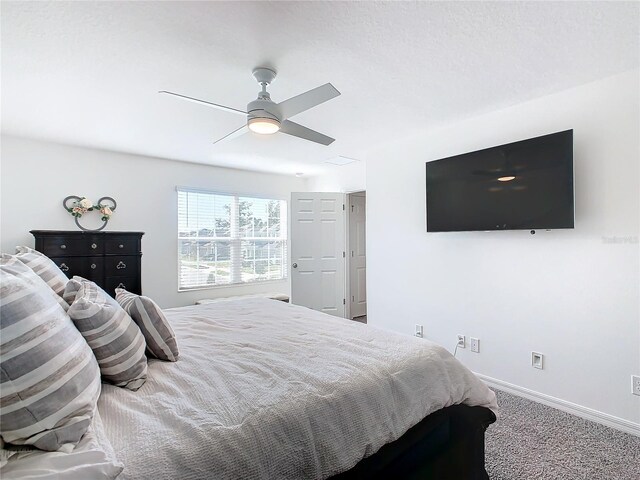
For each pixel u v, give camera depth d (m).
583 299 2.31
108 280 3.44
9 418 0.72
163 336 1.44
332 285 5.01
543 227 2.40
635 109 2.09
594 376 2.26
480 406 1.66
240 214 5.01
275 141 3.55
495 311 2.79
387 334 1.86
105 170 3.86
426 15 1.56
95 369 1.02
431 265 3.28
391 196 3.66
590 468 1.76
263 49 1.84
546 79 2.21
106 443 0.83
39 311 0.86
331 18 1.58
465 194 2.87
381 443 1.22
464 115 2.85
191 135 3.32
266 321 2.15
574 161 2.34
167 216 4.30
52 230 3.33
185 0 1.45
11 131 3.17
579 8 1.51
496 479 1.69
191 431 0.93
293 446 1.02
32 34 1.68
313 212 4.98
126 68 2.04
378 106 2.65
